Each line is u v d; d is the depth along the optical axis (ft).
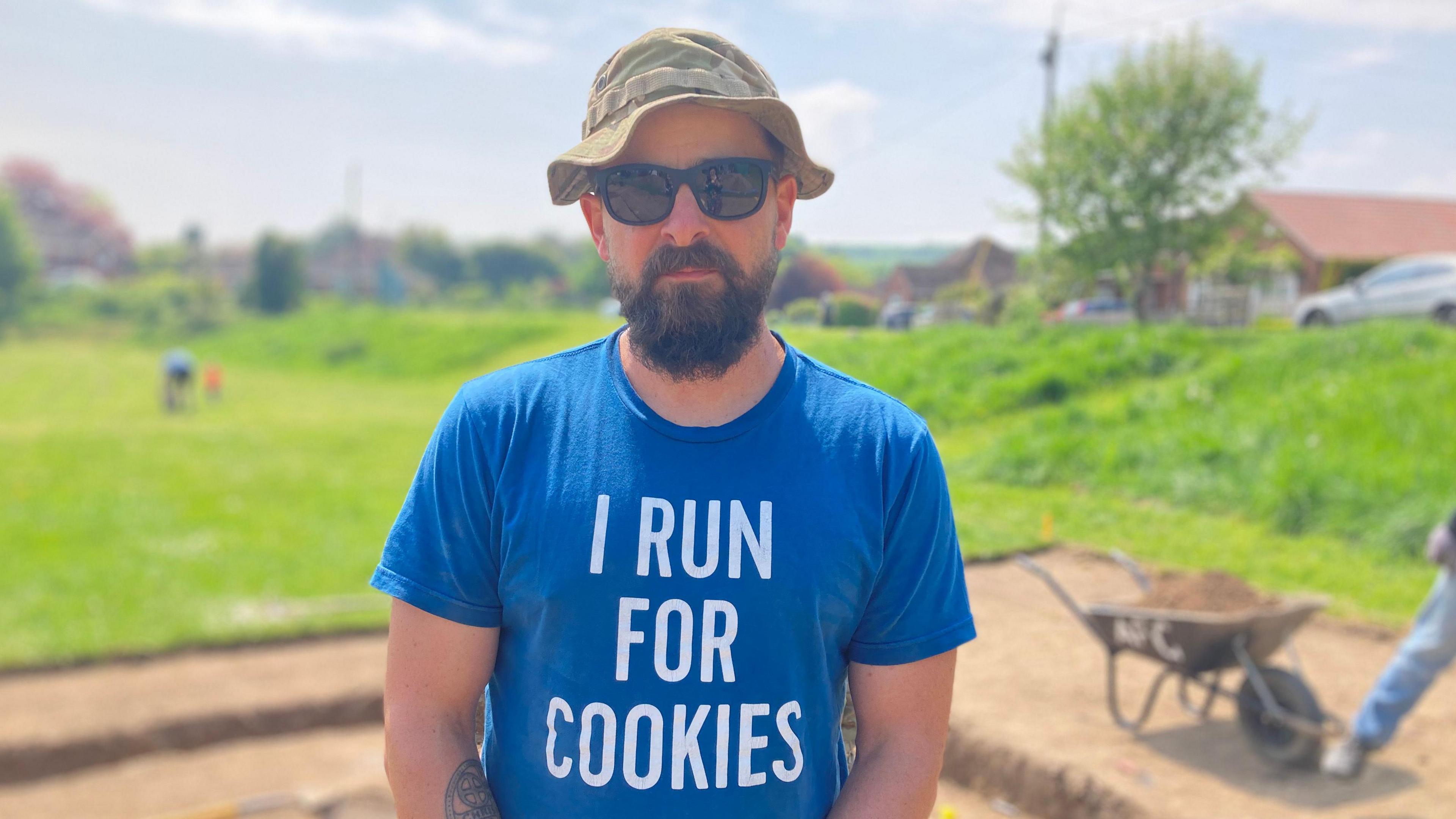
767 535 4.28
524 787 4.42
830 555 4.31
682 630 4.21
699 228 4.43
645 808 4.22
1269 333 38.01
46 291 211.82
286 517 33.50
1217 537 24.14
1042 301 41.91
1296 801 12.62
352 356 126.62
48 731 16.40
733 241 4.52
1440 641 12.23
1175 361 36.04
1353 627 18.80
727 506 4.29
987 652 17.47
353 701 18.26
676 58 4.58
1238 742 14.34
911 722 4.68
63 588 24.38
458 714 4.60
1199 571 20.49
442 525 4.51
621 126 4.50
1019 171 45.09
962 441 31.24
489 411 4.59
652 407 4.56
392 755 4.48
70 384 102.63
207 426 62.54
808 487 4.37
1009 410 33.04
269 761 16.57
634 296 4.52
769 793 4.30
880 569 4.53
